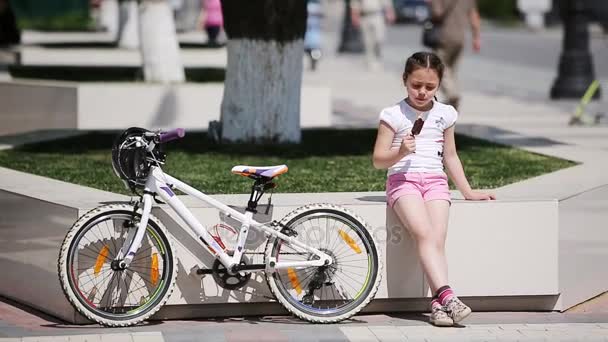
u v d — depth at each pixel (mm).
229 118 28953
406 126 18516
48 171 24422
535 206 19109
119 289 17953
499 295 19219
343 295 18391
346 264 18344
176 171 24609
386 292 18828
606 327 18469
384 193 20219
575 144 29328
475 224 18984
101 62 54719
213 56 53719
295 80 28953
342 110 46500
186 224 18172
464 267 19031
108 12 84750
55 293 18766
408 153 17969
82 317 18438
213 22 65125
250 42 28547
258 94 28703
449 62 38469
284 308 18516
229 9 28422
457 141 29641
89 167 25188
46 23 97375
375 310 19203
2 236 20625
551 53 87812
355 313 18344
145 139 17828
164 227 17938
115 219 17859
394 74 65500
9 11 64750
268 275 17984
